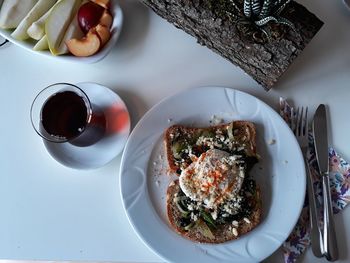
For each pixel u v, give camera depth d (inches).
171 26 18.1
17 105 18.1
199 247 14.9
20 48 18.7
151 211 15.5
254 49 14.9
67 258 15.9
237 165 14.9
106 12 17.3
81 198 16.6
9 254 16.2
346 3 17.1
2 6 17.8
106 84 17.8
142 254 15.7
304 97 16.6
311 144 16.0
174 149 15.8
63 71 18.2
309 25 14.7
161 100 16.7
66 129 16.1
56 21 17.0
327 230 14.6
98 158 16.6
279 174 15.5
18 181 17.1
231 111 16.3
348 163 15.5
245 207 14.9
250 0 13.8
